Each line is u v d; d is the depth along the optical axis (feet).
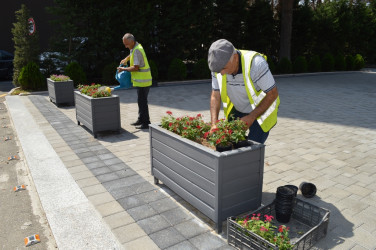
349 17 81.61
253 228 8.76
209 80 54.39
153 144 12.93
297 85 50.60
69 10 43.93
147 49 51.52
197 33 53.83
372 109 31.27
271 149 18.70
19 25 42.80
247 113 11.63
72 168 15.38
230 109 12.07
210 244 9.50
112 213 11.22
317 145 19.51
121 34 47.57
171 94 40.04
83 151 17.94
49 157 16.81
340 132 22.62
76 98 23.21
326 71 75.10
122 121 25.44
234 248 9.27
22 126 23.34
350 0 85.56
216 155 9.23
